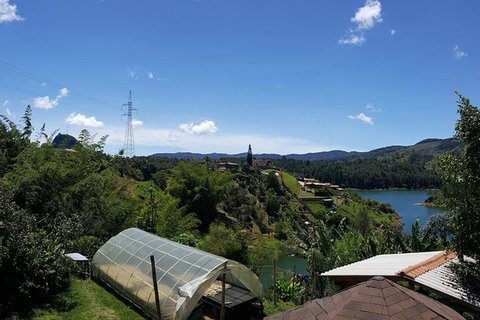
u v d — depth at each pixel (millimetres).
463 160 10797
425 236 20438
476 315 10812
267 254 36375
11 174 21281
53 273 15258
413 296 6801
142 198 34906
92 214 23469
